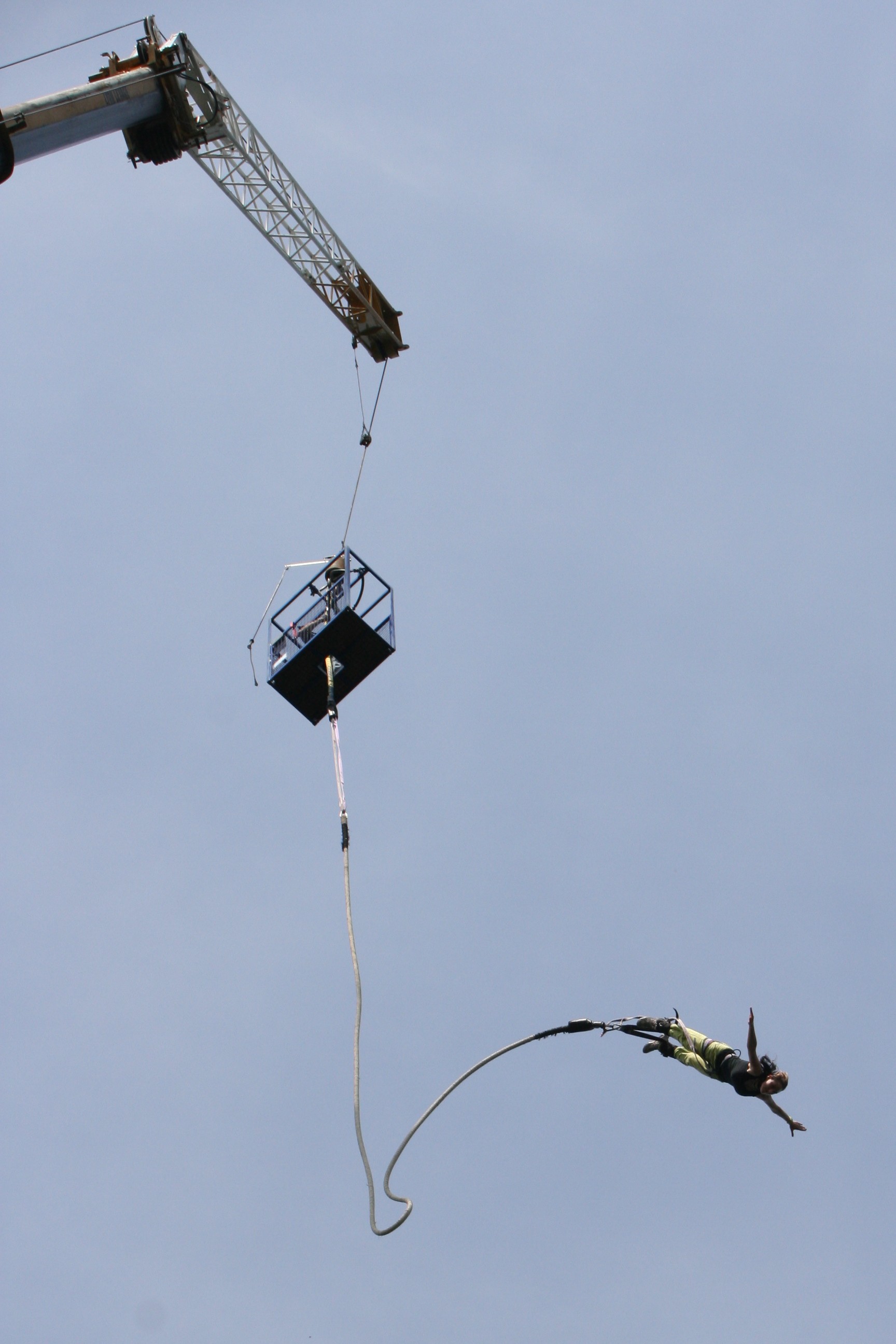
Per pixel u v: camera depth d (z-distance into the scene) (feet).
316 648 135.44
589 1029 93.86
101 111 148.97
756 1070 84.58
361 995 108.17
